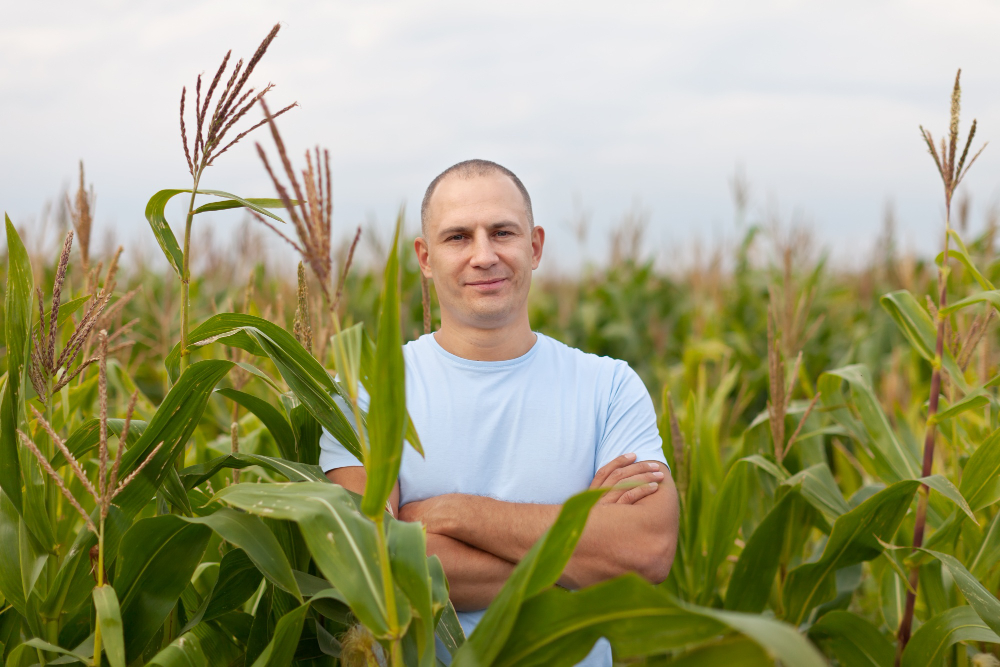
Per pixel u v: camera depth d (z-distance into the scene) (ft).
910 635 8.77
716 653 4.15
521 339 7.82
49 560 6.45
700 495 9.98
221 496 5.46
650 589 4.10
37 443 6.32
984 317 9.20
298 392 6.38
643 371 27.63
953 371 8.63
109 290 6.59
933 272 26.73
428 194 8.02
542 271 43.32
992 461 8.17
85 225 10.35
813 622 9.93
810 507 9.62
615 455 7.64
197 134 6.08
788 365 13.07
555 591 4.44
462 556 6.81
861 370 10.16
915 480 7.79
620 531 7.00
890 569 9.98
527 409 7.56
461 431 7.45
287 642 5.57
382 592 4.84
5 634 6.68
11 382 6.03
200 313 22.09
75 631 6.42
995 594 9.49
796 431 9.55
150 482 6.32
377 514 4.63
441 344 7.90
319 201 4.63
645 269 33.47
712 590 9.80
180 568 6.00
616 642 4.48
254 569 6.42
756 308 30.40
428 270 8.54
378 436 4.36
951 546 9.09
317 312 11.27
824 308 29.30
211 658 6.99
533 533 6.82
